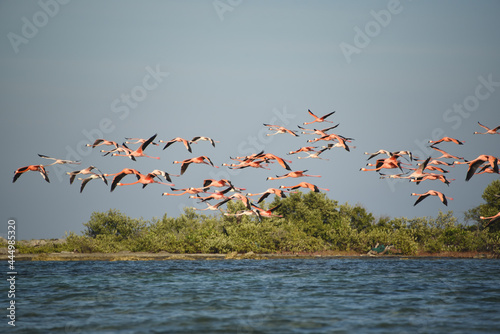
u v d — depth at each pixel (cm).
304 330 2698
